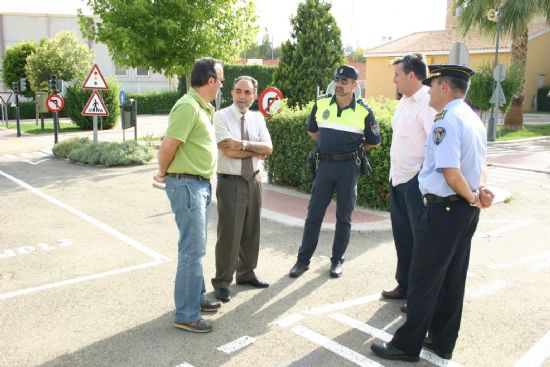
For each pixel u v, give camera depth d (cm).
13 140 1850
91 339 374
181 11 1371
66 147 1359
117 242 614
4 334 380
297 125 892
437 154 312
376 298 452
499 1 1841
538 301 446
